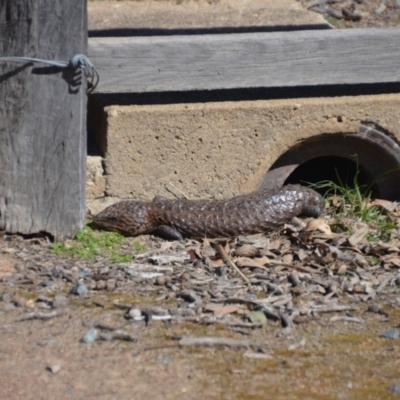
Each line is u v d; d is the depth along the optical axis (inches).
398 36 498.6
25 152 458.9
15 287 416.2
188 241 483.5
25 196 464.8
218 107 498.6
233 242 481.1
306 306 401.1
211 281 426.9
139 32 655.8
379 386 336.2
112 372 340.8
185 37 486.3
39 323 380.5
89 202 501.0
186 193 507.8
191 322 383.2
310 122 511.2
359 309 402.6
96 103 526.6
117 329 373.7
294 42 489.4
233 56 485.7
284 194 502.0
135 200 499.2
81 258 451.8
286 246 476.1
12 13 441.4
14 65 446.6
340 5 716.0
